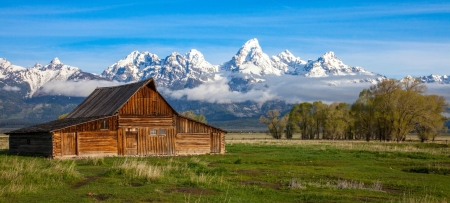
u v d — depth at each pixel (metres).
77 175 29.09
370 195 26.22
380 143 85.75
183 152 61.97
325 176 34.56
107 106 61.28
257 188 27.11
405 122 104.62
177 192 24.81
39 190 24.16
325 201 23.78
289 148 70.25
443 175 36.41
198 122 63.31
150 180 28.22
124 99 58.75
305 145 77.69
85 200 21.72
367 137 111.94
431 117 102.75
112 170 30.98
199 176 30.70
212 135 64.44
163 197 22.95
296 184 28.58
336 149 64.62
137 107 59.25
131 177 29.22
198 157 54.91
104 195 23.17
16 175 27.06
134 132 58.69
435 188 29.45
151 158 52.75
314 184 29.59
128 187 25.67
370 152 59.22
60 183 26.55
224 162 46.84
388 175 35.62
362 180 32.44
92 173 32.31
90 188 25.17
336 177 33.94
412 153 56.44
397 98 104.56
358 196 25.69
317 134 145.75
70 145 53.31
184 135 62.38
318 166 43.12
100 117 57.81
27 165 32.12
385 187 29.89
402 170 40.19
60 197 22.45
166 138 60.94
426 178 34.28
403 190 28.83
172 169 34.16
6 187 24.14
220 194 24.73
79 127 54.19
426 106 103.44
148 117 59.88
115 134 57.22
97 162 40.59
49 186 25.44
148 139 59.59
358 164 45.53
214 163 45.75
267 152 63.16
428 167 39.28
